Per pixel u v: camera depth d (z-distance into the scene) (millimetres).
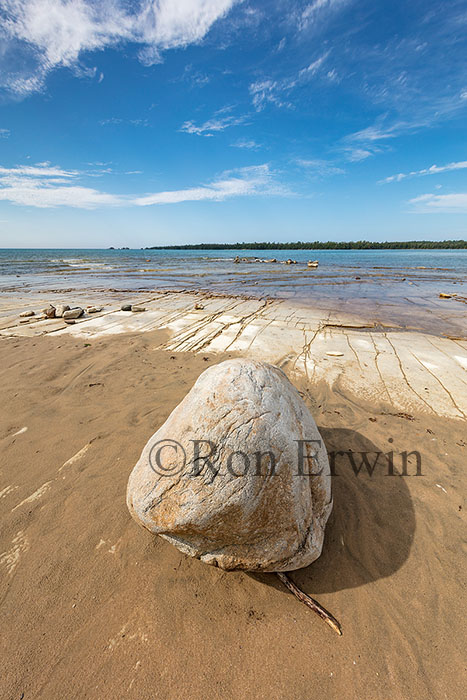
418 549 2555
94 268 31328
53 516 2848
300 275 25031
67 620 2076
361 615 2115
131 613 2111
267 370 2490
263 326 9070
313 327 9000
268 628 2033
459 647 1943
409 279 22469
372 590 2266
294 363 6281
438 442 3844
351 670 1846
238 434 2068
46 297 14109
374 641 1975
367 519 2807
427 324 9461
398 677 1816
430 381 5426
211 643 1954
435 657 1899
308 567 2410
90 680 1801
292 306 12281
